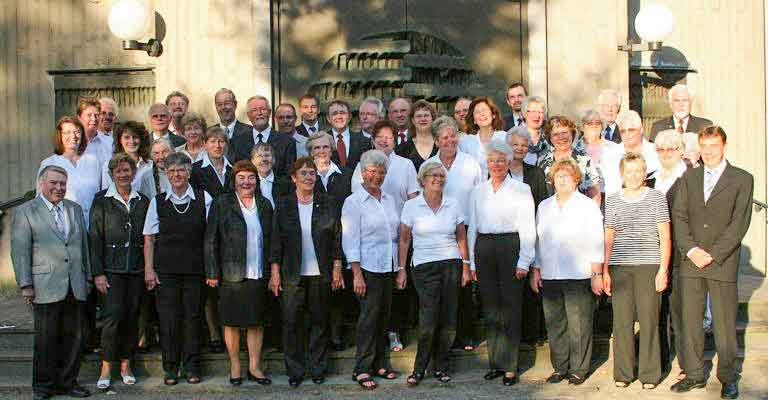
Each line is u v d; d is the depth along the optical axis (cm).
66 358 808
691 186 791
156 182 872
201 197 828
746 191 779
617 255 811
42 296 794
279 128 955
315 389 816
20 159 1188
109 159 897
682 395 788
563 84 1138
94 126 907
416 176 872
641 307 805
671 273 825
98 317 924
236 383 820
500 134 898
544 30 1134
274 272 817
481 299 838
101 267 815
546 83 1134
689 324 793
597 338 887
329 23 1133
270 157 855
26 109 1185
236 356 824
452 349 865
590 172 869
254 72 1113
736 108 1217
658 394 791
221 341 871
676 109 984
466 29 1144
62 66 1178
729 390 775
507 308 820
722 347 777
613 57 1138
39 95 1184
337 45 1133
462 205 865
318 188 845
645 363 805
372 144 924
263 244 817
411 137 907
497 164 816
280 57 1127
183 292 825
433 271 816
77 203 822
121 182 823
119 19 1073
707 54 1220
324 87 1130
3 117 1188
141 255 829
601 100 966
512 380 822
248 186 812
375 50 1128
